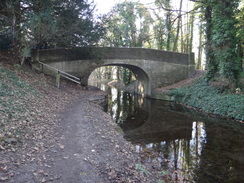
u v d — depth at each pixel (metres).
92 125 7.23
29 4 10.39
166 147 7.30
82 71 18.52
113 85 43.03
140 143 7.57
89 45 16.94
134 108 16.34
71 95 13.04
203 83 17.05
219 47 13.54
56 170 3.81
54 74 17.20
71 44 16.08
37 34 11.23
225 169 5.60
